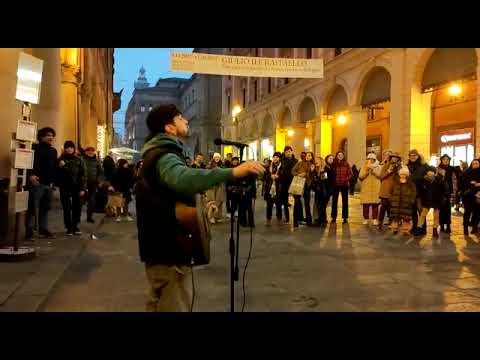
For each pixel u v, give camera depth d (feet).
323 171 39.01
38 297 16.48
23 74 22.02
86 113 75.82
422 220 33.55
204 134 212.23
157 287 9.23
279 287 19.10
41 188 27.96
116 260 24.06
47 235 29.53
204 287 19.02
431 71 59.52
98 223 38.17
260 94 129.59
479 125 49.16
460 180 34.60
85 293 17.83
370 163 38.75
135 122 349.20
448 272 21.84
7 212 25.44
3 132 25.43
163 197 8.84
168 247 8.88
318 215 39.60
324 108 90.48
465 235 33.58
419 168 33.88
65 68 59.41
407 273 21.63
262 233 34.68
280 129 115.96
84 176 31.24
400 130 63.72
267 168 41.65
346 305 16.63
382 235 33.73
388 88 69.67
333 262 24.12
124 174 42.39
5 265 21.38
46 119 43.19
